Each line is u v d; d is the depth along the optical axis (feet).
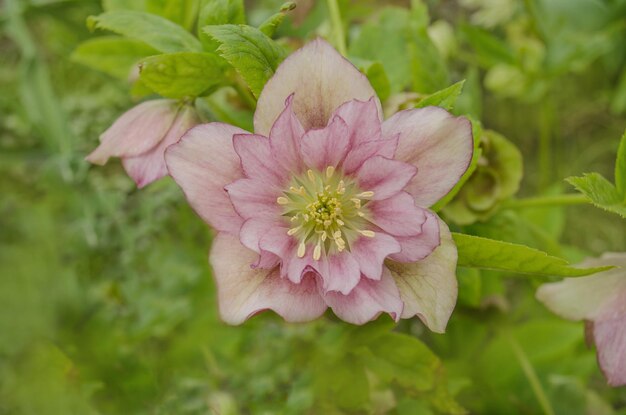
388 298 0.68
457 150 0.69
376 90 0.84
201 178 0.69
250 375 0.98
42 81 1.33
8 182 1.39
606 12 1.39
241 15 0.78
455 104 1.00
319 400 0.90
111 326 1.09
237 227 0.69
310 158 0.69
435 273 0.69
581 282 0.82
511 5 1.42
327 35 1.02
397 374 0.87
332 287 0.67
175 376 1.01
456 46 1.38
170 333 1.07
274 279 0.69
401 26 0.94
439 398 0.86
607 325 0.80
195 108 0.79
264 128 0.70
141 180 0.77
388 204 0.68
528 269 0.73
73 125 1.28
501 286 1.02
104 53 1.02
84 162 1.25
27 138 1.41
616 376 0.78
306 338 0.96
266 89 0.70
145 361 1.03
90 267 1.24
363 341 0.86
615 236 1.47
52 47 1.42
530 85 1.36
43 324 1.16
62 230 1.31
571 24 1.39
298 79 0.70
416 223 0.67
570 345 1.06
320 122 0.71
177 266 1.14
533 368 1.08
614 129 1.57
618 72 1.56
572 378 1.06
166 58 0.76
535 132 1.58
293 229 0.70
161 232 1.18
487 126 1.59
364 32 0.94
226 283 0.69
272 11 1.29
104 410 0.98
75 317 1.16
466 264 0.74
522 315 1.22
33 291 1.22
